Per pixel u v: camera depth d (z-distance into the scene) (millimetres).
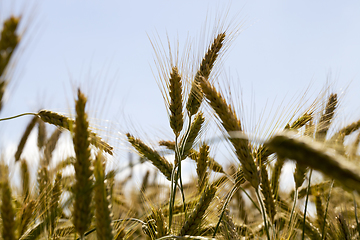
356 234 652
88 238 599
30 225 594
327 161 438
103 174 540
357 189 426
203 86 561
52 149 676
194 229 602
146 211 664
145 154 660
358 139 599
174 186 633
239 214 737
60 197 601
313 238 656
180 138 681
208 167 672
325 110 665
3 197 531
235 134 541
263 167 610
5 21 470
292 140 455
